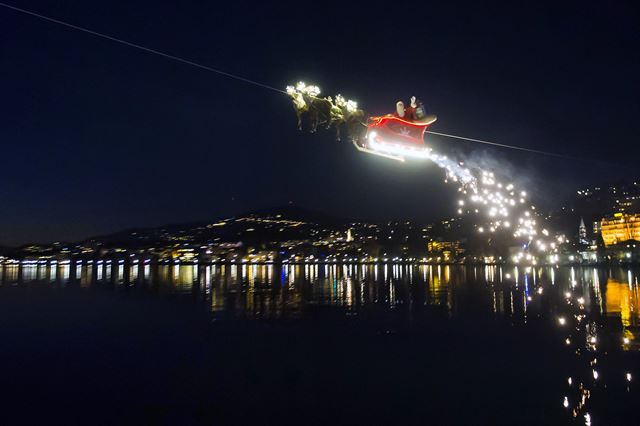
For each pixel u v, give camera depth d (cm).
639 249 11312
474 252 15362
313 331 3466
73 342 3145
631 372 2033
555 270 11938
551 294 5588
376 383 2117
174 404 1906
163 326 3809
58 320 4194
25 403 1920
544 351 2502
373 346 2878
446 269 15738
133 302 5797
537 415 1628
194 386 2134
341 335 3275
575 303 4528
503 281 8462
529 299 5100
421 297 5844
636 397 1731
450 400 1850
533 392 1859
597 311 3925
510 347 2662
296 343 3028
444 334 3188
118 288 8281
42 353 2808
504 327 3328
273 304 5431
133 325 3878
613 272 10806
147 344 3059
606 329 3034
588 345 2581
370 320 3975
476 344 2809
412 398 1900
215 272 15725
